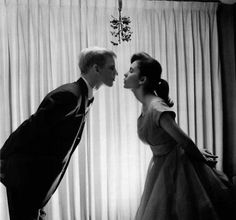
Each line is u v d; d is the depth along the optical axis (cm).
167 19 334
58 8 313
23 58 306
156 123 184
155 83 196
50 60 311
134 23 327
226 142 351
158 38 331
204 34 342
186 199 180
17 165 183
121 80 323
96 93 317
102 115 317
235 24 337
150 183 200
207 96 341
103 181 317
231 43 341
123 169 322
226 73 346
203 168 190
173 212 183
